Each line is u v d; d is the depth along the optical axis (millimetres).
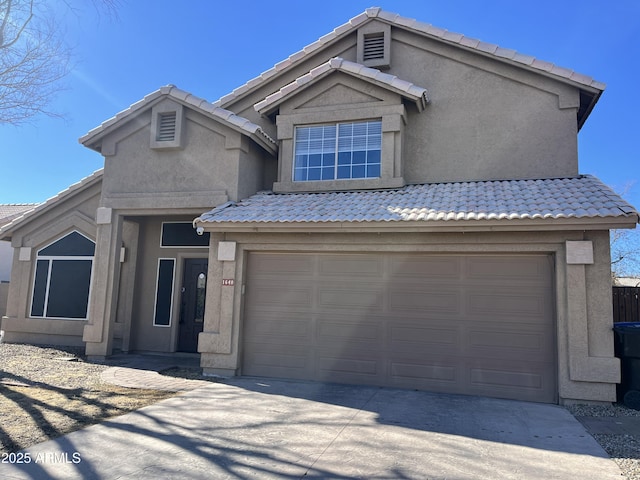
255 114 13812
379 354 9703
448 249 9359
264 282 10648
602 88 10828
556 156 11148
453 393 9141
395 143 11602
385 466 5379
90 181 14359
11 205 25578
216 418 7141
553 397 8648
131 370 10883
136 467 5270
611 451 6016
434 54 12359
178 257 14094
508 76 11680
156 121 12141
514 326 9016
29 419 6938
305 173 12305
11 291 15062
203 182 11766
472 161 11672
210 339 10516
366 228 9367
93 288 12461
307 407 7879
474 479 5078
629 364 8281
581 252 8492
